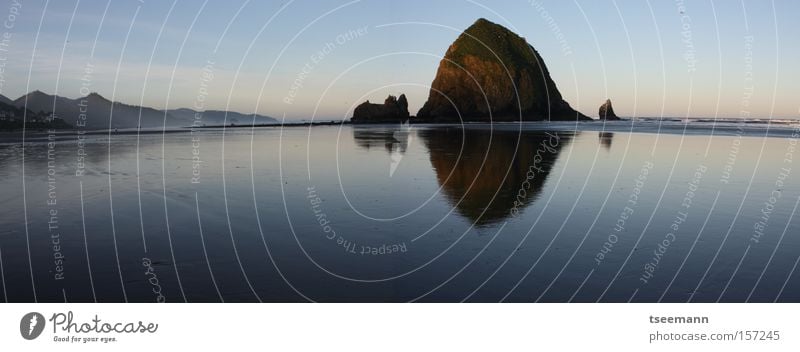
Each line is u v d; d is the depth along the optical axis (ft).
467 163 44.24
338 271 18.12
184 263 18.76
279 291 16.65
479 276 17.75
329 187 32.76
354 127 116.78
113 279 17.47
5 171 38.88
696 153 50.65
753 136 73.05
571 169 40.32
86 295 16.49
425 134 85.81
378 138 75.05
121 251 19.99
